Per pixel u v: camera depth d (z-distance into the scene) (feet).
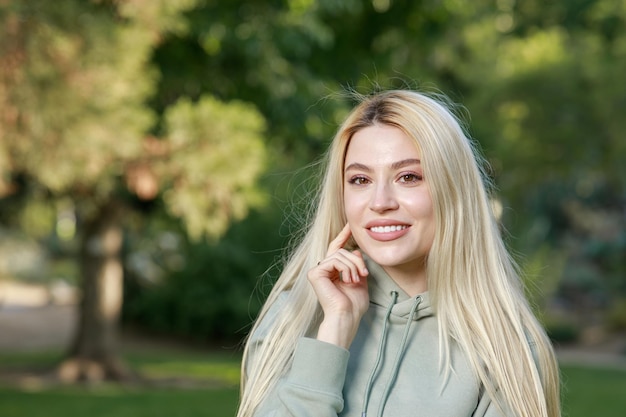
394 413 8.05
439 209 8.13
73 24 29.17
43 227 51.16
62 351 66.13
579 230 108.27
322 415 7.75
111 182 35.14
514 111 73.05
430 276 8.27
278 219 71.20
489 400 8.16
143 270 79.66
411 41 45.39
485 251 8.32
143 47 30.78
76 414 34.78
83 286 50.11
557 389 8.51
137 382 49.34
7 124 28.76
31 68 28.27
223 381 50.62
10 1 27.78
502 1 77.36
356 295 8.26
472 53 73.67
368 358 8.32
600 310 96.43
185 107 34.42
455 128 8.26
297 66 40.24
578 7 77.30
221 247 71.31
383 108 8.30
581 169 78.89
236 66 40.16
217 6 37.40
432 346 8.30
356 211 8.25
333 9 37.78
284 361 8.36
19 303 84.99
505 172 76.48
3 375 49.88
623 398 44.83
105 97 29.58
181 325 73.36
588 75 70.90
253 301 72.49
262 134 42.57
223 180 33.60
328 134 40.83
